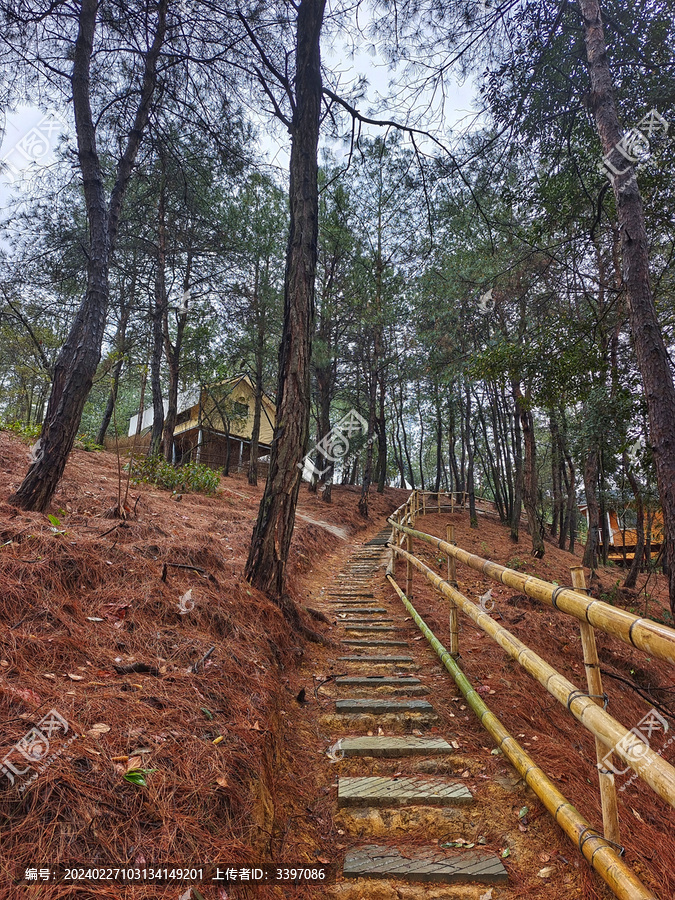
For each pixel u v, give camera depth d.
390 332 15.25
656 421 4.35
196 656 2.57
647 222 6.65
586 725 1.65
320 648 4.11
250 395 20.45
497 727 2.60
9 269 9.35
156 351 13.38
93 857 1.29
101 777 1.51
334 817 2.15
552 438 15.07
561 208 6.86
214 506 8.50
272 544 4.14
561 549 17.91
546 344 6.88
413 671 3.72
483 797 2.26
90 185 4.50
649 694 5.29
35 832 1.28
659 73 5.98
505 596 6.68
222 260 12.36
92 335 4.27
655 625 1.30
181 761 1.73
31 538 2.93
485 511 23.22
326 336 15.59
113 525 4.12
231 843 1.56
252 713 2.33
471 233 8.08
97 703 1.87
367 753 2.60
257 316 14.87
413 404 21.83
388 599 6.06
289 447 4.25
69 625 2.35
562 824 1.85
